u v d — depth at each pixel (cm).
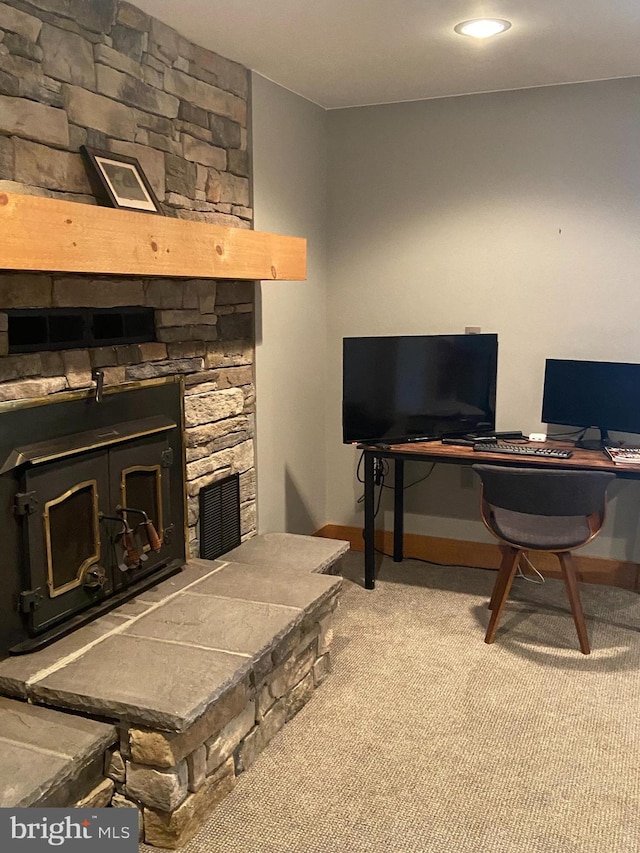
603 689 279
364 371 358
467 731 253
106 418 253
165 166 280
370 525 369
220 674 213
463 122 380
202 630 240
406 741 247
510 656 305
